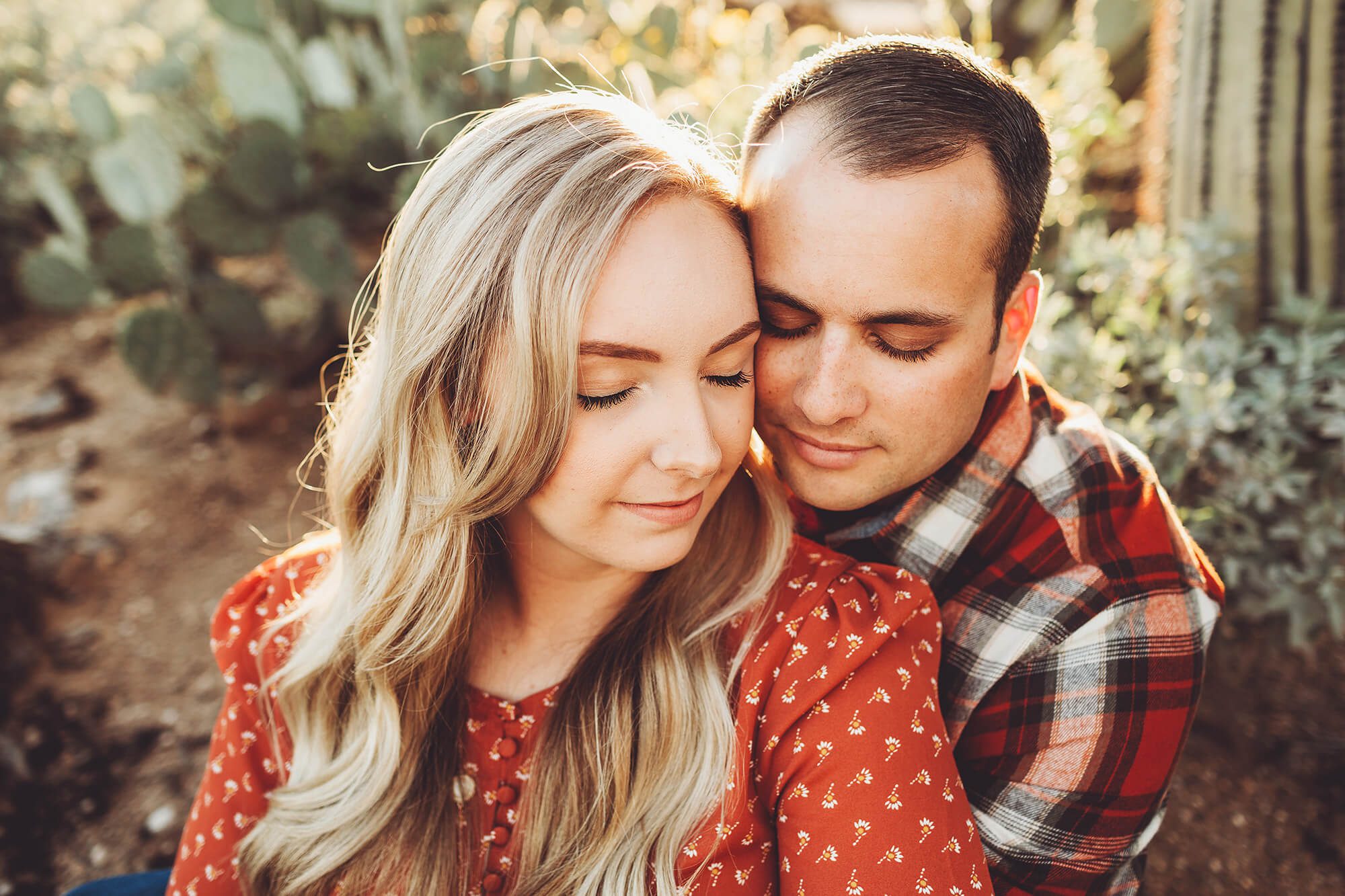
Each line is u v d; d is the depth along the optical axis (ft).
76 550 9.02
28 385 11.76
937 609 3.56
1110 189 10.04
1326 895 5.70
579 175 2.82
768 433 3.60
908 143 3.00
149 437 10.83
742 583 3.45
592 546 3.14
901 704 3.14
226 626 3.97
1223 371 5.92
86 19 16.39
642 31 12.01
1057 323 6.97
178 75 12.10
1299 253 6.27
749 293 3.02
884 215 3.01
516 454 3.00
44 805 7.02
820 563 3.53
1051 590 3.67
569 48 11.23
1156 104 7.30
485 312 2.99
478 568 3.46
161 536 9.45
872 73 3.11
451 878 3.43
